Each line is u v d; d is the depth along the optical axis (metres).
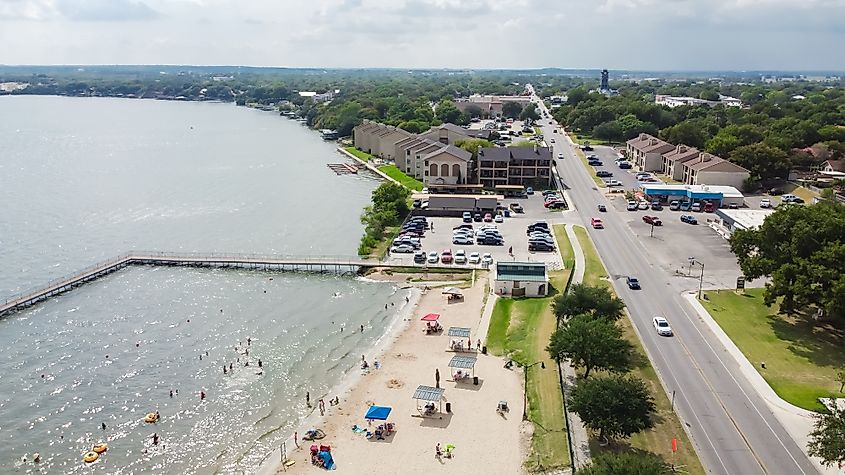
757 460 65.44
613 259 127.75
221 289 121.19
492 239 140.75
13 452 71.31
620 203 175.25
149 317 107.88
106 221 164.12
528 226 153.75
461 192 189.75
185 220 166.00
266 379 88.00
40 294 114.62
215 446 73.12
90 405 81.00
